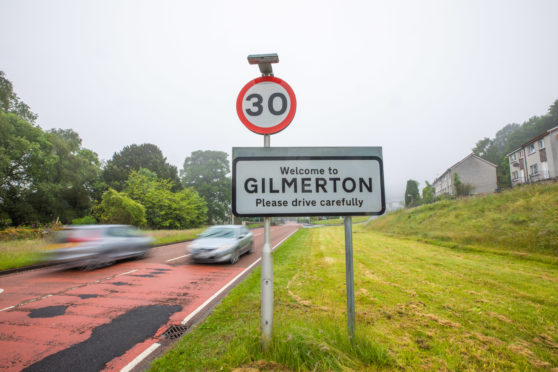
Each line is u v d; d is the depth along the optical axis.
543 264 7.59
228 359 2.49
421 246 11.93
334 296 4.73
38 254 7.90
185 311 4.36
